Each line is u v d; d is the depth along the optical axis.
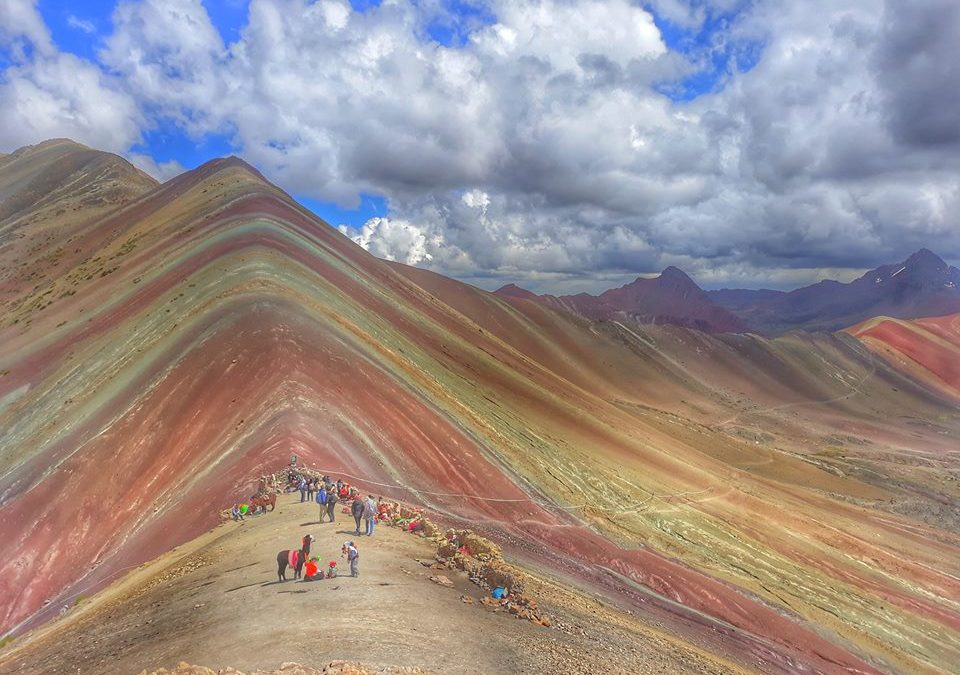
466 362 92.25
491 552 25.52
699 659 27.16
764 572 56.78
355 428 48.47
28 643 24.66
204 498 36.75
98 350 68.25
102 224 153.75
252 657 14.20
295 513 29.41
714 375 192.12
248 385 51.84
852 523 81.50
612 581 43.28
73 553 38.66
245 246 86.56
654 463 81.88
